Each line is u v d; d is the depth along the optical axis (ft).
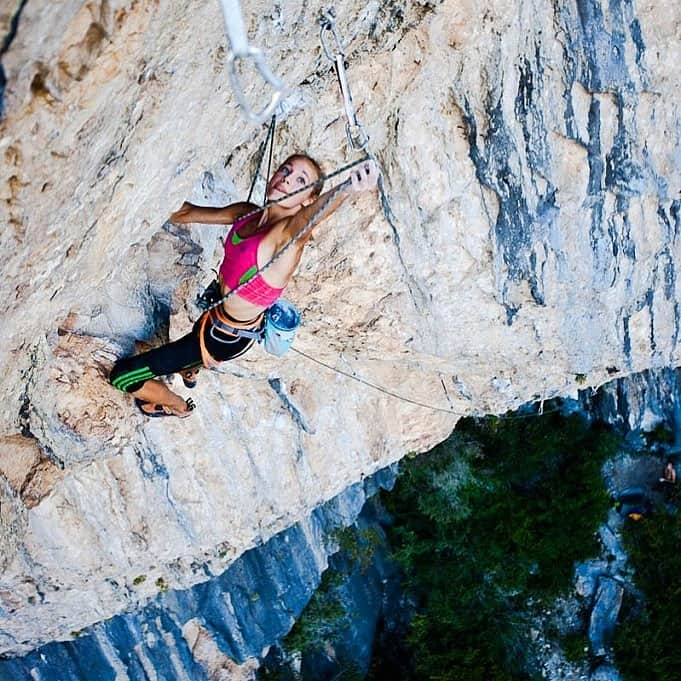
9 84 8.89
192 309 24.20
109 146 12.07
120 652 40.11
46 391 20.13
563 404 54.13
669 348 32.14
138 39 10.34
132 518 29.91
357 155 22.24
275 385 31.40
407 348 29.78
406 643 54.19
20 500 23.59
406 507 53.62
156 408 21.40
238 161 21.03
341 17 16.17
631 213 26.17
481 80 21.83
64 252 13.78
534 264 26.48
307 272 25.75
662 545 51.44
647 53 22.54
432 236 24.88
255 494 33.60
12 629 33.01
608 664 51.88
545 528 52.42
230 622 44.21
